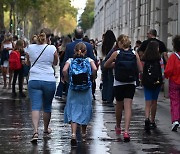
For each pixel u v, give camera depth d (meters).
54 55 21.62
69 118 21.17
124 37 22.17
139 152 19.50
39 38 21.61
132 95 22.20
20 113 29.55
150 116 25.16
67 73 21.36
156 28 48.97
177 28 38.31
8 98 37.00
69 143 21.05
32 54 21.48
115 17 108.62
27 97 37.84
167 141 21.66
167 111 30.88
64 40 35.22
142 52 27.44
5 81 43.84
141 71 22.42
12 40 45.81
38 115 21.36
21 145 20.52
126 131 21.72
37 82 21.41
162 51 27.33
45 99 22.00
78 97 21.22
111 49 29.44
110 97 34.38
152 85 24.09
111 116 28.64
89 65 21.20
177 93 24.09
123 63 21.88
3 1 90.12
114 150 19.81
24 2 103.75
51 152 19.34
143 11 60.94
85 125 21.67
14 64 38.31
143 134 23.23
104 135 22.89
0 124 25.58
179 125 25.23
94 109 31.59
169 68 23.91
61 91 37.12
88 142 21.33
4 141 21.30
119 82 22.16
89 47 25.39
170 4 40.91
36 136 21.02
